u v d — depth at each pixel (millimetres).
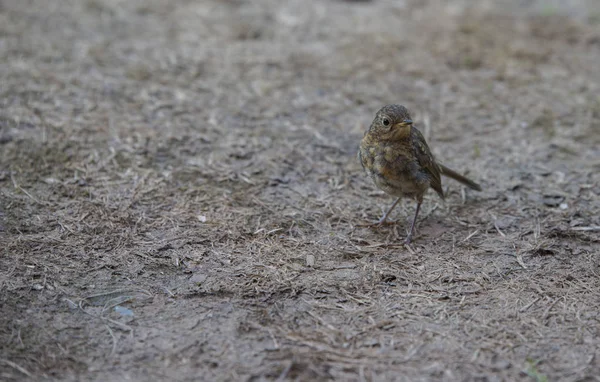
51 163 11328
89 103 13250
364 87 14867
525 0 20469
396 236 10289
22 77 13898
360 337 8062
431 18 18812
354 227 10469
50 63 14641
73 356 7582
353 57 16188
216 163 11797
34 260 9148
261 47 16422
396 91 14766
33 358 7496
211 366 7512
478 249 10000
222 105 13719
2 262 9023
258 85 14641
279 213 10648
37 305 8344
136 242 9727
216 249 9703
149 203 10617
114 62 15008
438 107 14227
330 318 8398
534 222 10648
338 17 18531
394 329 8219
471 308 8664
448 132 13320
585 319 8469
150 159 11727
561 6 20016
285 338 7992
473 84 15211
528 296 8930
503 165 12258
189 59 15492
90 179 11055
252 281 9047
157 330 8055
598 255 9867
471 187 11320
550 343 8008
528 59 16438
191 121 13016
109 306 8438
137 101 13523
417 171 9984
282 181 11492
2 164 11141
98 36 16219
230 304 8586
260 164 11891
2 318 8039
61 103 13117
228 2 18984
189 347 7789
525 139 13117
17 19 16672
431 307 8664
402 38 17344
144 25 17094
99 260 9312
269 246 9844
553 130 13453
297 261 9555
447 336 8102
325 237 10172
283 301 8695
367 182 11664
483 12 19375
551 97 14727
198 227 10156
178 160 11781
